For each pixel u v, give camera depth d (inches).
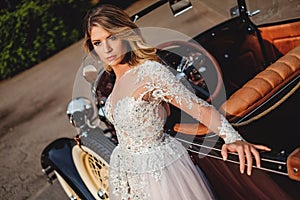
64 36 245.9
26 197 150.6
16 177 162.1
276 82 88.4
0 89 230.7
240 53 109.3
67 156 123.0
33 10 243.8
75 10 247.4
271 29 108.5
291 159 73.5
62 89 211.5
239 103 87.0
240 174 84.2
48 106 201.3
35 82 225.0
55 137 177.8
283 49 109.2
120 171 93.3
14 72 239.9
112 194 96.0
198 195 90.6
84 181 119.3
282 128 82.9
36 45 241.8
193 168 92.1
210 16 118.2
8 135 188.9
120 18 83.1
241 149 80.3
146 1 227.0
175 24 115.8
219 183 91.7
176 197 88.9
